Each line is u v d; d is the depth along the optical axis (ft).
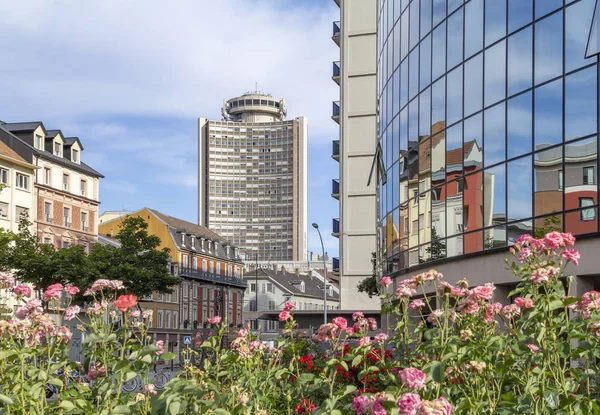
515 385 20.84
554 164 50.67
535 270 20.63
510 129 55.67
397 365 22.52
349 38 208.44
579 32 48.42
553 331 19.33
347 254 203.62
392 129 85.40
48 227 204.85
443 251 66.74
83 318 143.95
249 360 23.32
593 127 47.19
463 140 63.16
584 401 17.10
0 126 205.77
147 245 155.63
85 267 145.38
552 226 50.65
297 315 200.85
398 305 25.17
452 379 19.85
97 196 233.14
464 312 22.31
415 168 75.10
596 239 46.96
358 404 13.08
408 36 77.97
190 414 16.80
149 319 23.81
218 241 345.92
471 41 61.82
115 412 17.84
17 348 19.95
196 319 308.60
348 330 23.76
